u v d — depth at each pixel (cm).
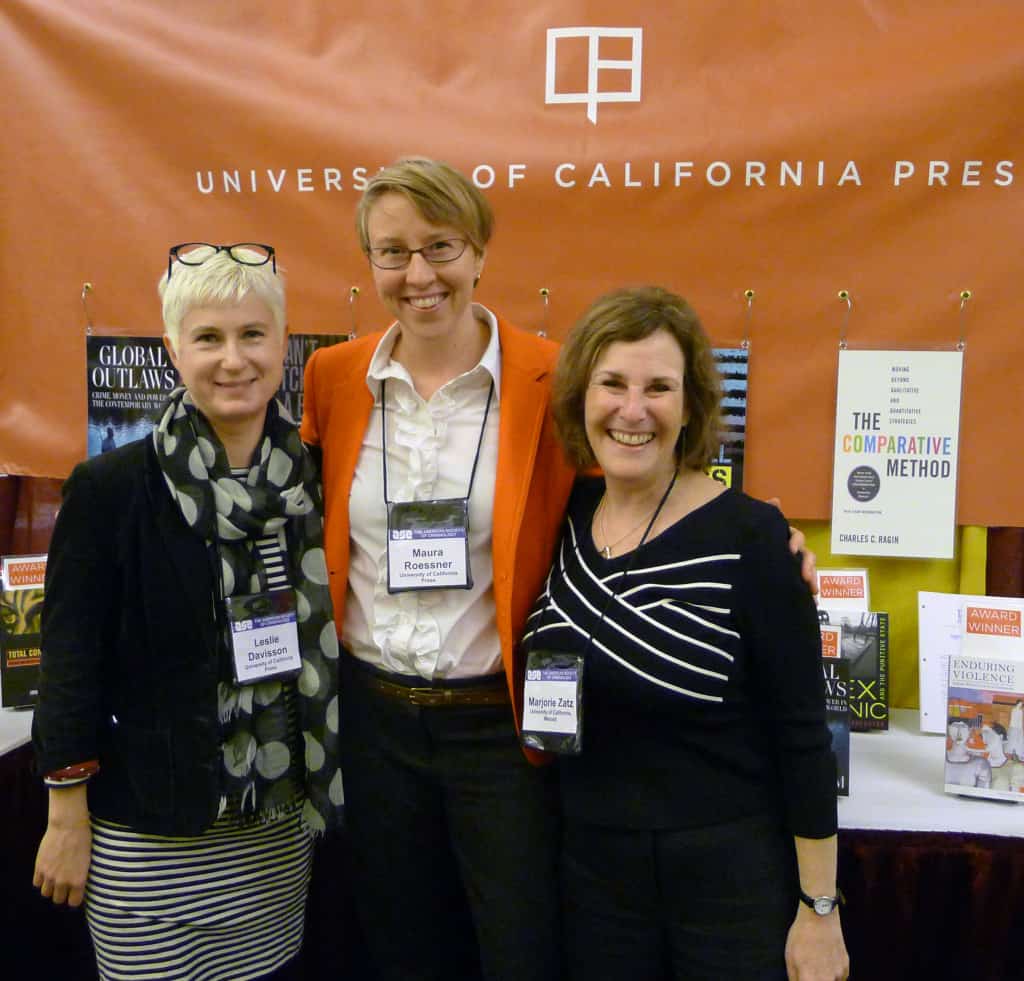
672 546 110
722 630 107
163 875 120
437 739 131
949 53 167
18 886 160
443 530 127
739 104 173
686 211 176
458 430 131
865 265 173
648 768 111
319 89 183
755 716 112
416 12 180
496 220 180
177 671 116
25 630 175
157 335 192
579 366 113
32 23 189
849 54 169
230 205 188
